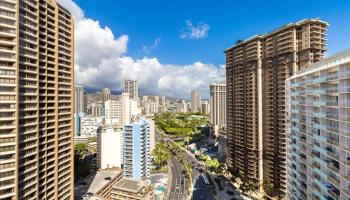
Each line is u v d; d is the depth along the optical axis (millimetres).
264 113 185875
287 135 106375
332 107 68375
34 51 101312
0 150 90250
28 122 99125
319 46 156250
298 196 93500
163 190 199000
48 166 110875
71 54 127688
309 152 82750
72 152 128750
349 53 68438
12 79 92938
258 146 189875
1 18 90500
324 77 71312
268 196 176875
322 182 74000
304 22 156500
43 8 107500
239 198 187375
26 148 97688
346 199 62281
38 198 104250
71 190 127938
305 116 86125
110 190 178875
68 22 125000
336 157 66188
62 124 121375
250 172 197625
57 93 116312
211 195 193750
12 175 92375
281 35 168875
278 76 171500
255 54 189625
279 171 172125
